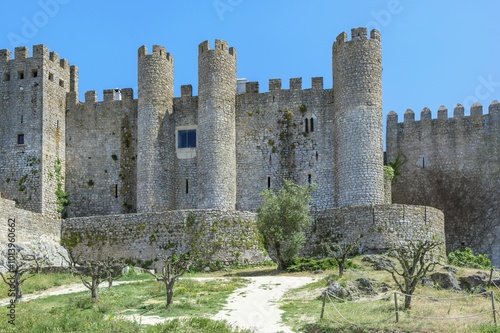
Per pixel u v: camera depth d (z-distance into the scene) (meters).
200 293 42.41
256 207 65.81
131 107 70.00
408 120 72.88
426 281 44.22
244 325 34.03
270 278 47.66
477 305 38.16
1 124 66.56
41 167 65.25
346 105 62.25
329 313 35.62
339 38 63.78
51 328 33.59
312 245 57.22
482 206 69.25
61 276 50.12
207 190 63.56
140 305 39.16
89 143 69.75
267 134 66.94
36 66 67.00
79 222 60.38
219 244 56.00
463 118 71.38
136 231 58.31
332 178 64.94
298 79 67.44
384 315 34.94
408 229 55.72
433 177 71.06
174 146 67.75
